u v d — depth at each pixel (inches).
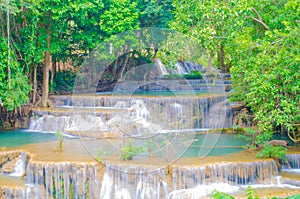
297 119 473.4
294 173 438.9
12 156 462.3
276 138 552.4
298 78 400.5
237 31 476.4
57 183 408.8
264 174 427.2
